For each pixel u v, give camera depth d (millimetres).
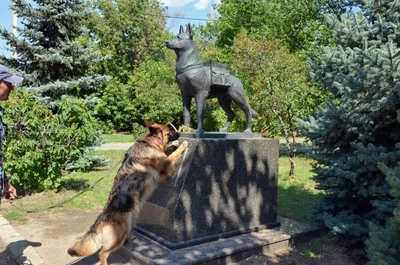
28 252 4184
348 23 4828
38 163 6797
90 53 11719
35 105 7078
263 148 4840
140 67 30406
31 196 7051
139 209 3736
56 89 11164
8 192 3615
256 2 19500
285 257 4242
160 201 4223
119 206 3578
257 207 4789
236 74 11164
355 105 4227
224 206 4426
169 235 4078
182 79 4559
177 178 4109
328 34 14102
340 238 4531
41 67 11320
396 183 2703
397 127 4523
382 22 4629
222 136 4605
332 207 4855
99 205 6648
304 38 16406
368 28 4773
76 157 7500
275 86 9531
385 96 3938
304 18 16609
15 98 6832
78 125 7664
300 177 9289
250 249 4172
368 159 3971
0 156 3396
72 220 5652
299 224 5082
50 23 11281
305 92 9664
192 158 4102
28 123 6707
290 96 9320
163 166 4020
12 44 10789
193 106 16094
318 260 4180
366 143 4594
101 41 31219
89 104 11859
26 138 6781
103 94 27078
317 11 16312
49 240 4727
